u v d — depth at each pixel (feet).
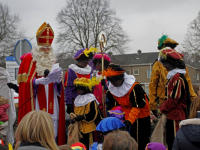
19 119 14.12
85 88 13.58
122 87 12.36
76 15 85.25
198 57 83.46
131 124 12.33
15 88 15.05
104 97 14.85
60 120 14.69
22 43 21.45
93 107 13.44
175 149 8.53
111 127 10.96
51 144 6.97
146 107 12.62
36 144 6.84
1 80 17.37
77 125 13.41
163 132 12.94
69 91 14.92
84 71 15.48
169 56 12.51
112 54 84.84
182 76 12.23
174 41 15.74
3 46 90.99
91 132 13.56
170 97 12.12
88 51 15.21
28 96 14.14
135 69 130.41
